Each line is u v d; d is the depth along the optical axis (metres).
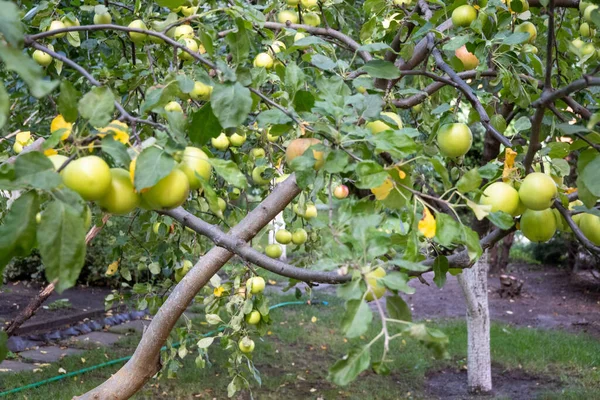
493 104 2.59
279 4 2.79
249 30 1.95
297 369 6.70
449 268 1.81
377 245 1.20
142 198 1.30
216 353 6.97
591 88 2.30
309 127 1.47
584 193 1.51
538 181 1.60
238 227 2.19
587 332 8.62
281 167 3.14
